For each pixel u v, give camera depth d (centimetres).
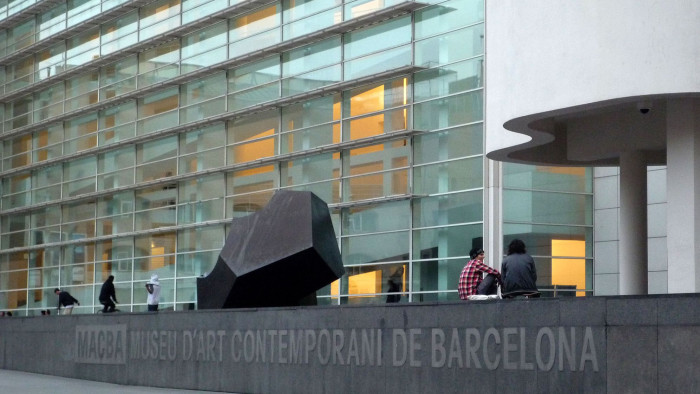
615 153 2061
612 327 1195
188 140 4203
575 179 3244
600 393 1202
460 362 1404
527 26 1745
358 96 3512
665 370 1138
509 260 1570
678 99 1664
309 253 1945
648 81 1571
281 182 3800
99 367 2308
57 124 4941
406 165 3331
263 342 1811
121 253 4494
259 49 3803
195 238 4134
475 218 3105
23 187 5159
